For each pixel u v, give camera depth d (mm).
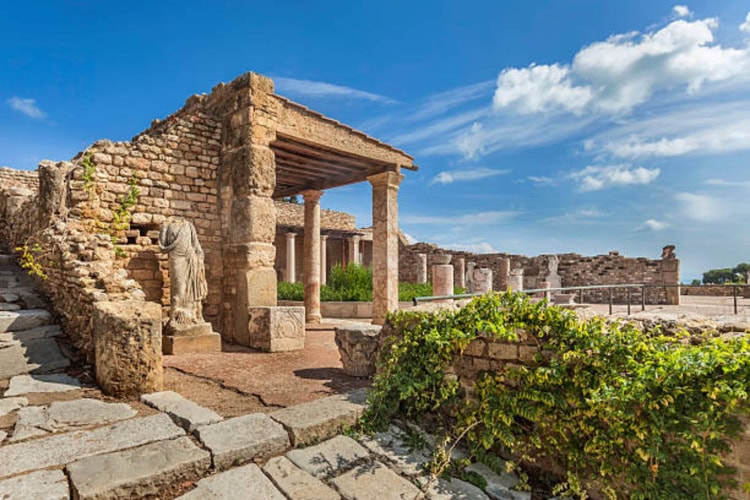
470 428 3420
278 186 12109
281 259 22875
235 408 3791
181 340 6137
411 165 9992
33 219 7871
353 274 14352
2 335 4996
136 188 6789
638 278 17906
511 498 2922
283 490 2693
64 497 2344
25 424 3145
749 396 2229
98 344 4082
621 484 2738
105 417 3357
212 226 7625
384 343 4180
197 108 8344
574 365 2986
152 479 2568
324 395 4223
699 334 2934
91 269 5160
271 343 6375
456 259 21000
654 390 2555
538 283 17500
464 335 3504
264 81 7355
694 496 2443
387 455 3250
